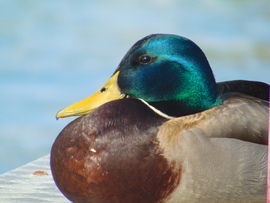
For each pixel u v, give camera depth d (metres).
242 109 7.24
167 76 7.46
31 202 8.00
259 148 6.97
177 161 6.78
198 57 7.52
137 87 7.52
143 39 7.60
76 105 7.64
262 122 7.22
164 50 7.46
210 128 6.99
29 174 9.37
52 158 7.24
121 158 6.81
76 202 7.23
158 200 6.86
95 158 6.87
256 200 7.05
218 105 7.59
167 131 6.92
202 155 6.78
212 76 7.61
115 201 6.91
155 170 6.79
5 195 8.29
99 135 6.93
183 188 6.80
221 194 6.89
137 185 6.81
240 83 8.33
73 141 7.03
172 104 7.50
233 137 7.06
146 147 6.84
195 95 7.51
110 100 7.64
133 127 6.95
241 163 6.86
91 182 6.90
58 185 7.26
